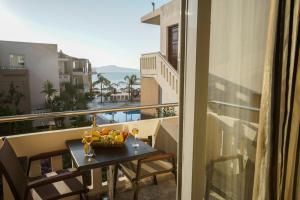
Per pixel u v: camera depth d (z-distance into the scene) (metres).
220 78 0.80
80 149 1.83
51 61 14.48
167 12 7.06
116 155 1.74
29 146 1.88
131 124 2.39
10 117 1.76
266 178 0.76
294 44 0.72
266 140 0.76
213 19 0.76
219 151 0.84
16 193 1.29
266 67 0.75
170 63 7.10
